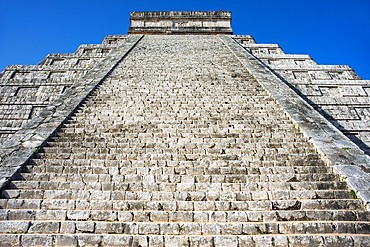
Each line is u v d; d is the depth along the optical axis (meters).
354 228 4.96
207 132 8.41
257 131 8.42
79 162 6.80
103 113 9.60
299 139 7.89
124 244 4.73
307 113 9.25
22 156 6.78
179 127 8.66
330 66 17.66
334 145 7.28
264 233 4.93
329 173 6.38
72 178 6.23
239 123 8.93
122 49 18.34
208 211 5.36
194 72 13.95
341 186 5.95
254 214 5.26
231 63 15.48
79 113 9.56
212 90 11.65
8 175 6.05
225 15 27.12
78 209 5.45
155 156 7.07
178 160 7.02
